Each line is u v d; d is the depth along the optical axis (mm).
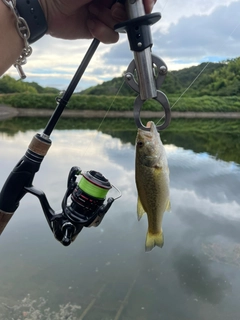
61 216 1666
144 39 1396
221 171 7711
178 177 7285
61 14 1581
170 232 5078
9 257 4234
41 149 1567
